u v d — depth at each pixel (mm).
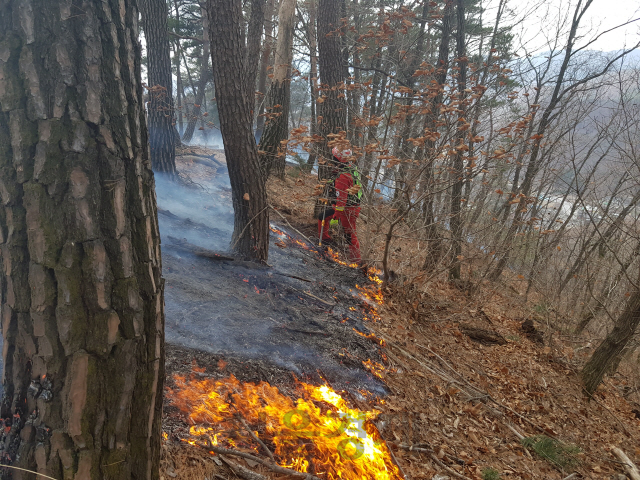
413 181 5168
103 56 1321
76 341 1306
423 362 5008
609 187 9102
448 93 5746
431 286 7734
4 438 1373
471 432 4141
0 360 2238
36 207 1255
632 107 8117
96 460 1354
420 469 3320
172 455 2348
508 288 9750
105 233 1340
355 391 3854
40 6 1231
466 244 7668
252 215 5371
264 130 9281
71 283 1288
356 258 6805
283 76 9312
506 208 8016
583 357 7160
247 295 4633
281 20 9203
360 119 5906
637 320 5680
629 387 7484
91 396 1335
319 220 7363
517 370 5883
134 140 1421
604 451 4785
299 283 5477
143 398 1465
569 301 9164
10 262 1301
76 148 1274
